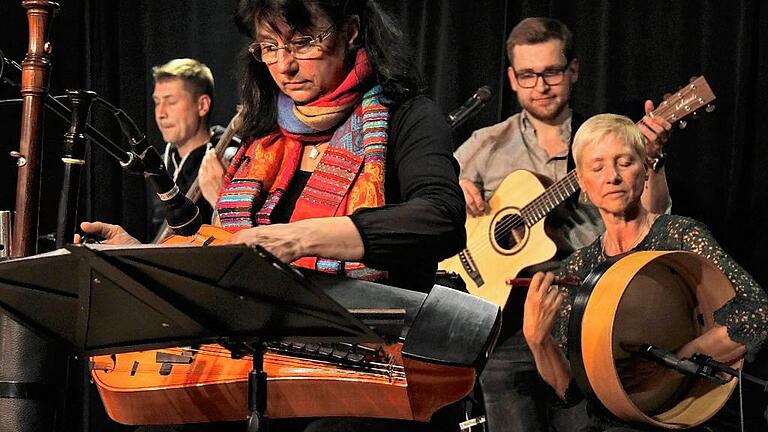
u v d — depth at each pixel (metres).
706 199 4.11
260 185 2.12
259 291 1.56
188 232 2.29
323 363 1.85
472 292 3.91
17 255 2.14
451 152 1.97
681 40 4.14
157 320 1.68
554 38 4.03
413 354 1.75
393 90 2.03
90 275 1.57
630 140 3.29
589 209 3.90
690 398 3.02
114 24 4.71
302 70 2.01
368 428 1.90
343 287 1.82
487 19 4.40
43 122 2.17
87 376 4.32
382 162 1.98
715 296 3.06
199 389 1.96
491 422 3.69
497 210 3.96
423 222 1.80
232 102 4.69
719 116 4.09
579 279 3.32
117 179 4.65
